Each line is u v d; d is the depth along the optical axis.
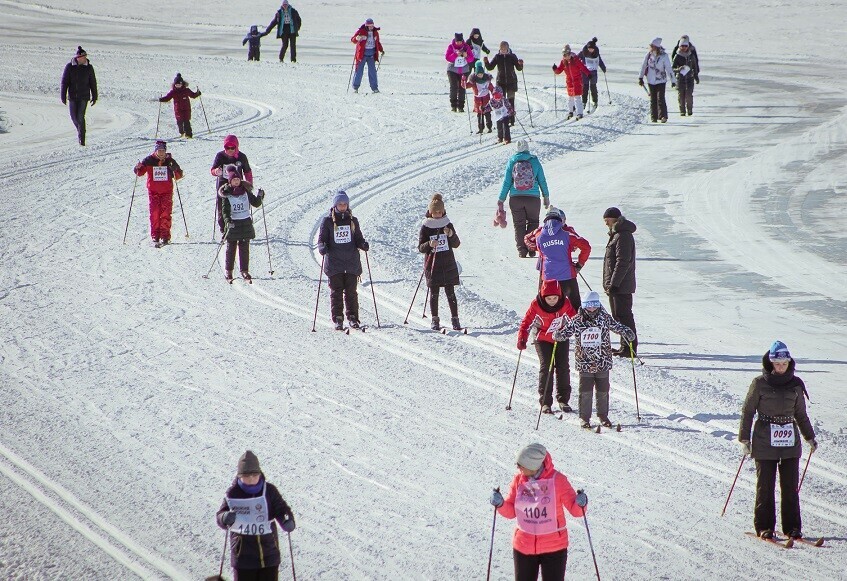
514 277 59.34
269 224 69.62
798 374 42.78
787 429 27.88
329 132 106.06
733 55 153.38
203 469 32.59
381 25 195.25
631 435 35.94
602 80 135.12
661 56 107.88
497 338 47.41
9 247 63.22
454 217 74.62
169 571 26.12
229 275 56.03
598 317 36.19
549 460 23.17
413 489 31.14
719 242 66.44
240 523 22.72
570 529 28.47
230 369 42.44
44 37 183.38
